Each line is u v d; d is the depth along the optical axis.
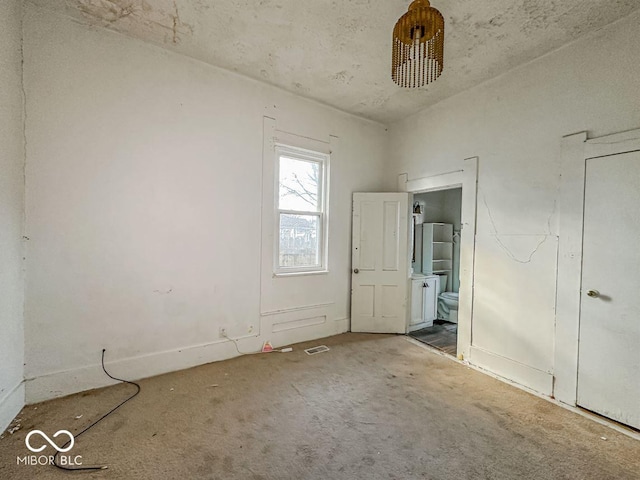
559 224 2.32
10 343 1.89
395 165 3.99
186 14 2.16
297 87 3.18
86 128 2.26
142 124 2.49
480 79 2.85
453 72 2.73
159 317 2.60
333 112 3.63
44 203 2.12
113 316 2.40
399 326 3.83
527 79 2.55
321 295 3.63
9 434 1.79
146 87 2.49
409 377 2.64
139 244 2.49
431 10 1.61
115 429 1.85
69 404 2.10
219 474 1.52
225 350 2.95
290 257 3.45
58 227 2.18
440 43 1.76
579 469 1.60
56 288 2.18
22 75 2.03
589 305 2.15
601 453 1.72
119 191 2.40
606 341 2.07
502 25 2.12
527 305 2.52
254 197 3.09
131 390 2.32
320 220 3.66
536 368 2.44
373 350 3.26
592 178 2.15
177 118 2.64
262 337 3.18
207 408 2.10
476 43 2.31
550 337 2.36
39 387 2.12
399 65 1.96
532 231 2.50
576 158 2.23
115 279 2.40
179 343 2.70
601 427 1.96
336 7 2.04
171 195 2.63
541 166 2.44
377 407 2.15
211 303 2.86
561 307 2.30
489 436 1.85
